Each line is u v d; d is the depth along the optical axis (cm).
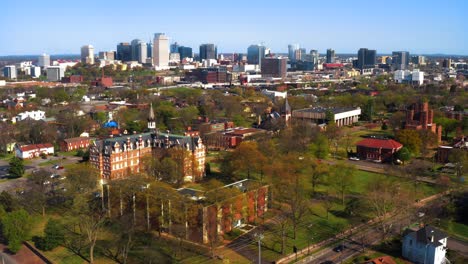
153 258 14512
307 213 18262
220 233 16362
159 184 17662
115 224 16938
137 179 18325
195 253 15012
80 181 19650
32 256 15212
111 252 15175
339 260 14488
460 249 15312
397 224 17288
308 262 14388
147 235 16462
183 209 16050
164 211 16525
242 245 15638
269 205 19088
